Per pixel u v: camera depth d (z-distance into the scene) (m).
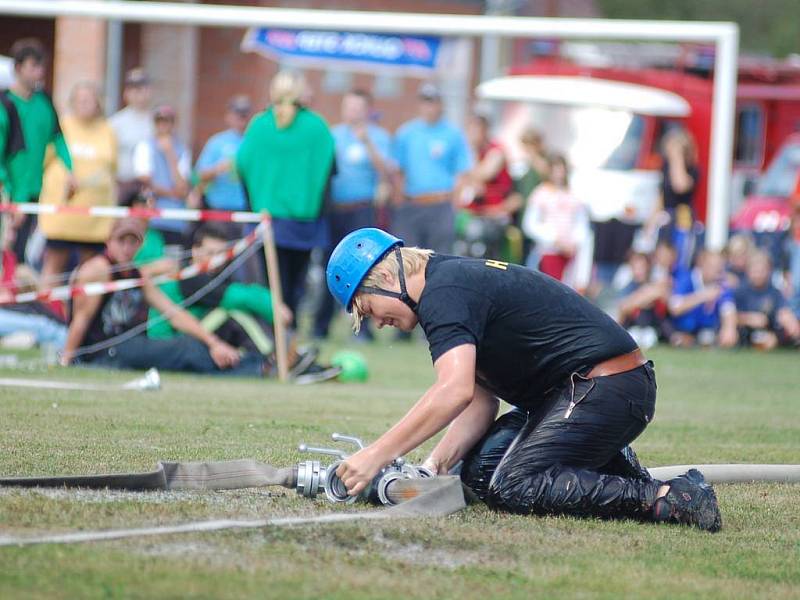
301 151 39.22
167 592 10.95
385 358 41.31
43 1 50.81
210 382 31.11
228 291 33.72
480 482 16.12
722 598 11.81
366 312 14.88
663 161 54.94
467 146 46.94
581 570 12.54
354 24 51.84
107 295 33.28
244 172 39.72
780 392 35.19
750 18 141.38
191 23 51.22
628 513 14.96
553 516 14.95
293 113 39.19
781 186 67.19
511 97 70.44
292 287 40.50
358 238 14.84
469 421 16.45
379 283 14.67
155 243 36.41
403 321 14.82
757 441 23.55
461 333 14.45
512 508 15.03
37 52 36.38
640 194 64.81
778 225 64.62
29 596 10.64
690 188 54.88
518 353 15.04
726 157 52.34
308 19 51.75
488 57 77.44
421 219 46.50
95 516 13.57
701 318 51.03
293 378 33.16
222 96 79.00
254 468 15.90
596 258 61.00
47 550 12.01
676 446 22.42
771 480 18.66
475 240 53.31
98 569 11.48
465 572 12.21
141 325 33.50
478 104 75.62
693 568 12.88
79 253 39.06
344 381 33.53
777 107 76.75
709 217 52.66
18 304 36.09
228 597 10.92
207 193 44.81
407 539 13.41
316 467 15.49
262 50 53.72
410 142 46.41
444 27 51.84
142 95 44.84
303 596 11.07
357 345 45.62
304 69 82.81
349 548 12.91
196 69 78.25
